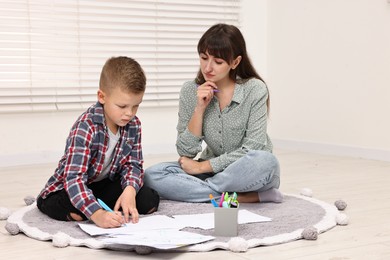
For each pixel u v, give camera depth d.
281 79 4.14
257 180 2.02
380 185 2.58
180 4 3.87
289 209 2.01
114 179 1.94
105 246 1.57
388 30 3.31
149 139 3.83
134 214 1.76
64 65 3.51
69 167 1.74
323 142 3.79
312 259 1.49
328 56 3.72
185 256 1.51
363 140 3.51
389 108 3.33
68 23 3.51
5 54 3.32
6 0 3.31
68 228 1.75
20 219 1.87
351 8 3.54
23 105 3.38
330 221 1.84
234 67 2.10
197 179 2.12
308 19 3.86
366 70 3.46
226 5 4.06
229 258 1.49
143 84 1.70
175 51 3.86
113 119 1.73
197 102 2.11
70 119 3.55
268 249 1.57
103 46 3.62
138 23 3.72
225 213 1.65
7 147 3.37
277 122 4.18
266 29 4.26
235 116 2.14
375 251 1.56
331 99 3.72
